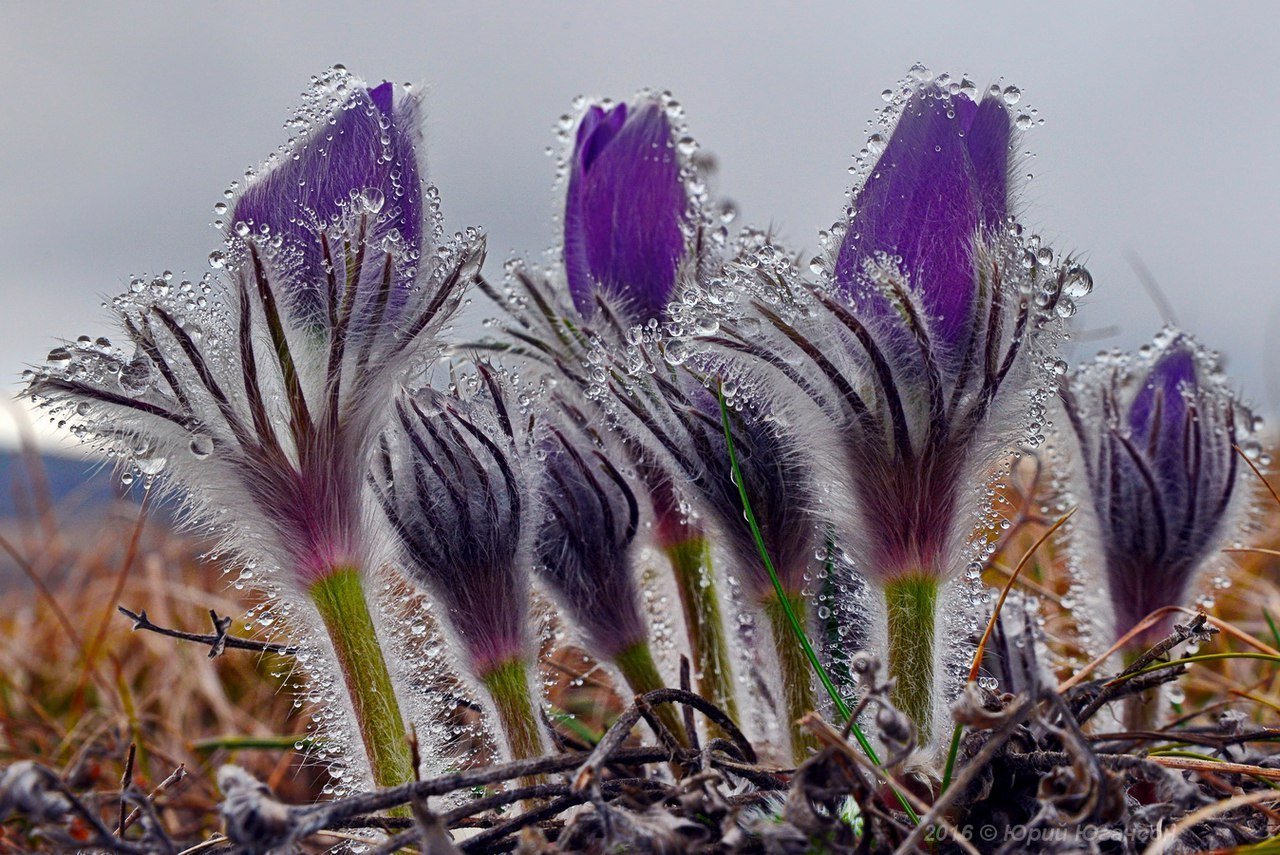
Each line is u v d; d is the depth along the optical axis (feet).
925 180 1.44
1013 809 1.45
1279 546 1.95
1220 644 1.82
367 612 1.49
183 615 2.04
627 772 1.53
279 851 1.39
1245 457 1.59
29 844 1.51
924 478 1.46
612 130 1.59
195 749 1.82
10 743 1.84
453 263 1.49
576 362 1.58
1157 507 1.58
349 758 1.52
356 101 1.47
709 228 1.60
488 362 1.53
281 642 1.59
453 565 1.50
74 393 1.45
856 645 1.53
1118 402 1.59
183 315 1.46
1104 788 1.38
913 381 1.45
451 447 1.49
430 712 1.54
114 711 1.85
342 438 1.48
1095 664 1.54
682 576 1.59
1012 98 1.46
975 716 1.39
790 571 1.52
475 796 1.52
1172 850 1.43
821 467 1.48
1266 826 1.48
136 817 1.54
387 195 1.47
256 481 1.47
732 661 1.60
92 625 2.11
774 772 1.46
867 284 1.45
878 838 1.41
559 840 1.40
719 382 1.49
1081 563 1.64
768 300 1.46
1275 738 1.48
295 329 1.46
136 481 1.52
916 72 1.47
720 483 1.50
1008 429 1.47
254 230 1.46
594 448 1.55
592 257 1.57
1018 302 1.45
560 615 1.57
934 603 1.47
